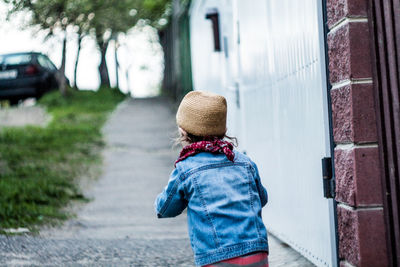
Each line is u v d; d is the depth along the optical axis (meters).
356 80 2.92
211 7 7.59
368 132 2.92
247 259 2.35
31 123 13.38
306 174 3.69
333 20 3.12
